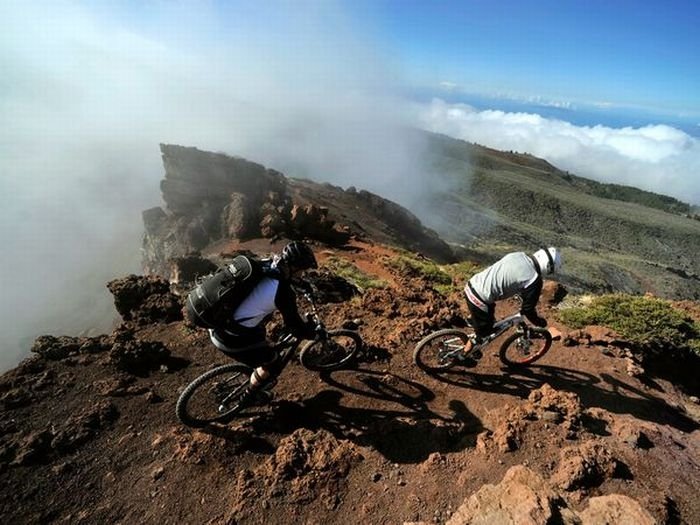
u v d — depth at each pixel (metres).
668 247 188.88
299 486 4.52
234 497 4.44
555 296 10.91
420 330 7.57
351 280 11.84
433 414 5.67
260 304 4.34
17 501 4.30
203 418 5.25
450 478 4.64
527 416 5.45
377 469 4.77
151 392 5.77
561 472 4.54
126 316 7.95
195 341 7.01
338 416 5.55
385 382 6.20
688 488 4.66
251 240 18.55
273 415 5.51
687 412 6.37
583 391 6.35
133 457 4.86
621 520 3.73
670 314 8.52
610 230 197.00
